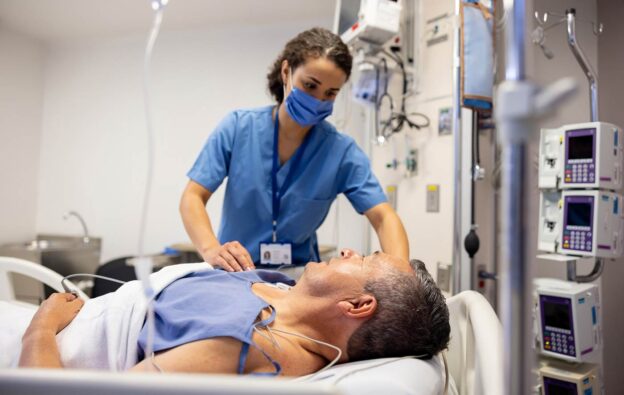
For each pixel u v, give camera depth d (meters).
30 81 3.64
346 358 0.97
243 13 3.11
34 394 0.39
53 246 3.55
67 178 3.68
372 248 2.75
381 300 0.94
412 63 2.32
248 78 3.29
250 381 0.37
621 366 1.77
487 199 2.11
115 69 3.58
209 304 0.95
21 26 3.40
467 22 1.63
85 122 3.64
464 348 1.02
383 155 2.55
